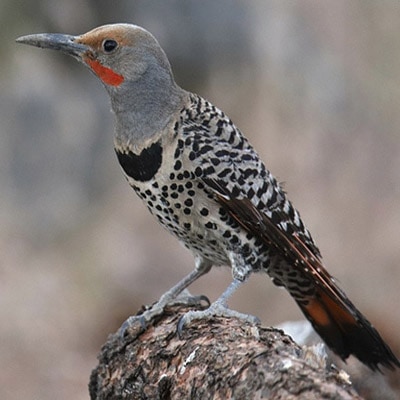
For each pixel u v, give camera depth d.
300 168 16.00
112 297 14.50
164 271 14.90
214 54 16.42
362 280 14.47
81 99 16.56
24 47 16.08
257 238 7.40
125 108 7.32
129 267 14.90
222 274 14.27
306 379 5.38
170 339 6.63
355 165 16.25
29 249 15.19
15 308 13.99
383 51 17.41
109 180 16.31
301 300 7.67
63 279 14.72
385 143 16.64
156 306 7.08
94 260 15.00
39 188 16.05
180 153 7.19
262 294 13.68
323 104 16.89
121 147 7.36
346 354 7.55
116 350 6.85
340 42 17.38
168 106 7.29
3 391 12.84
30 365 13.31
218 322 6.57
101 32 7.39
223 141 7.30
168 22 16.11
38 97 16.28
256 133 16.25
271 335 6.21
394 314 13.75
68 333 13.89
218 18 16.45
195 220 7.30
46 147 16.23
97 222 15.72
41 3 15.48
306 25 17.39
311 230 15.09
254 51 16.72
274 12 17.09
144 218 15.71
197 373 6.11
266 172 7.46
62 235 15.54
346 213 15.46
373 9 17.56
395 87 17.20
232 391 5.72
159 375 6.55
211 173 7.20
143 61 7.31
